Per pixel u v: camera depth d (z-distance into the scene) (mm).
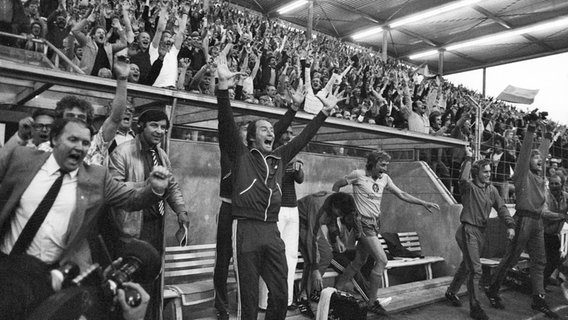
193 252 4461
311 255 4328
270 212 3037
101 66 4832
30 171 1908
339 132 6137
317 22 18547
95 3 7324
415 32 19047
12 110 4273
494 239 7594
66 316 1308
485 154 9328
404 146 7609
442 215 6996
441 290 5801
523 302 5605
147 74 5352
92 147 2574
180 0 9742
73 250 1947
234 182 3016
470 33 18891
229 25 11711
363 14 17562
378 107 8430
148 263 1646
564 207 6273
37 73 2973
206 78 6258
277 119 5250
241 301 2924
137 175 2928
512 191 9672
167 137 3543
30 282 1423
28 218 1868
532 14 16516
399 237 6922
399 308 4828
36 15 5609
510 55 21188
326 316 3893
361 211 4711
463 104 13516
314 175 7262
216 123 6035
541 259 5242
